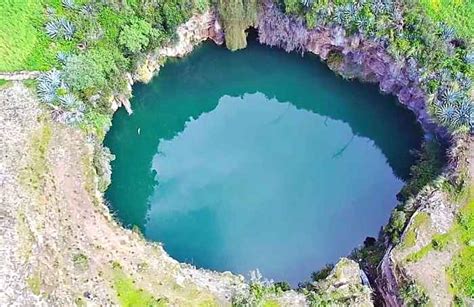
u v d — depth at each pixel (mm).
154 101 79812
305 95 82250
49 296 53719
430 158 67562
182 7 75000
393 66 72938
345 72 78625
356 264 58688
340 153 76062
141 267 57062
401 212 60969
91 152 65625
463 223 58812
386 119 76938
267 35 79625
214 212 68312
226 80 82875
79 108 67500
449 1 74562
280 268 62812
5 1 75062
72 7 73812
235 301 54656
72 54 70312
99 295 54719
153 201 69688
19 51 71250
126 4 74062
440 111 66750
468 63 68562
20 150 63500
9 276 54156
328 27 75000
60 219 59562
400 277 56125
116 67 72312
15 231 57125
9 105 66875
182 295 55500
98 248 58062
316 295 55219
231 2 75000
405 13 71375
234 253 64062
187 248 64375
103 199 64250
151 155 75938
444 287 55219
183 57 80438
